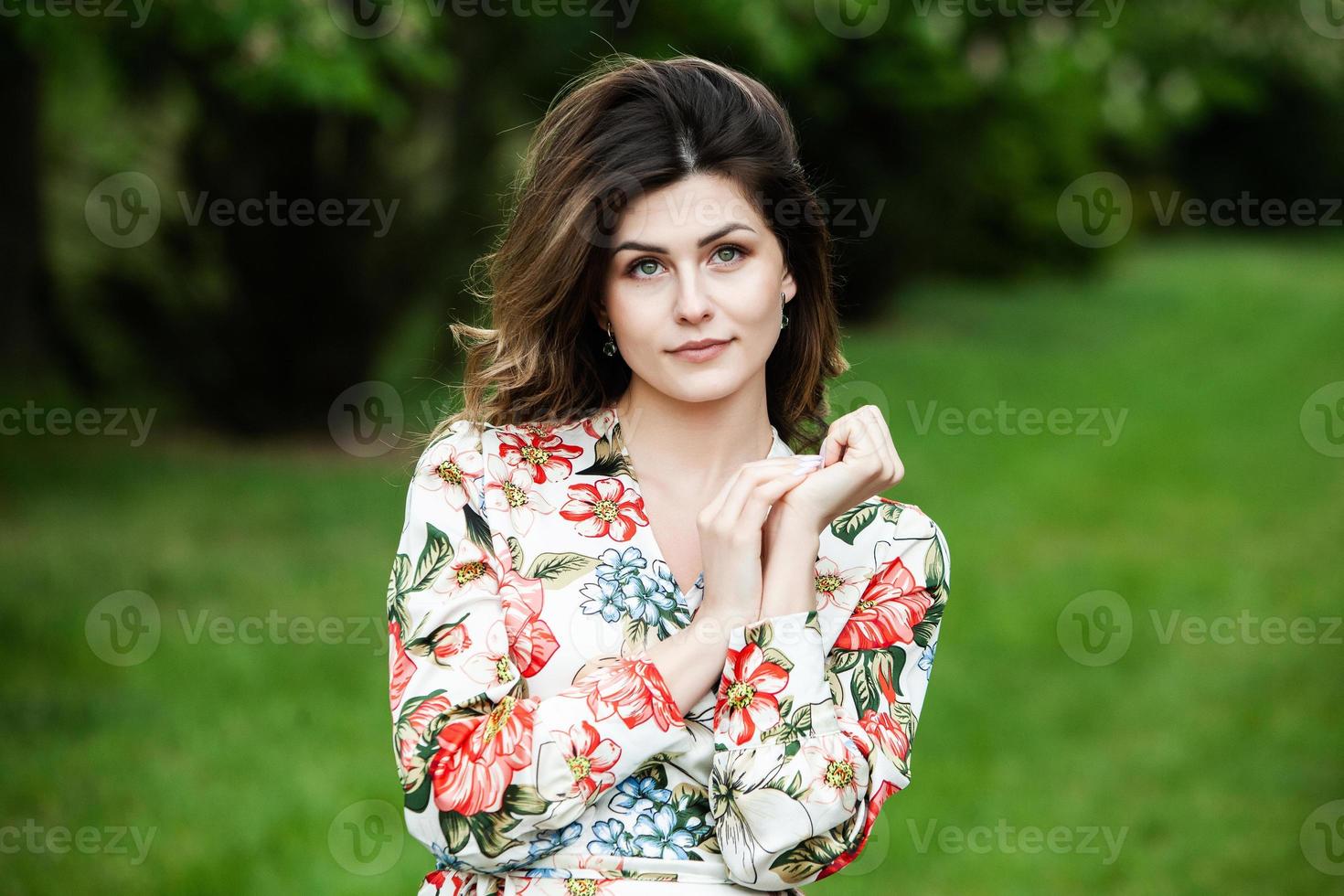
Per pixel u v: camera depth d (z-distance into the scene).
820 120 20.28
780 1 14.88
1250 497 14.36
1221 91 22.17
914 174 24.28
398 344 17.31
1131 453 16.36
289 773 7.29
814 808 2.39
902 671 2.70
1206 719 8.34
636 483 2.65
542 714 2.39
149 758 7.39
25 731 7.65
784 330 2.87
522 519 2.60
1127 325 26.62
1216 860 6.48
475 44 15.31
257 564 10.81
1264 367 22.03
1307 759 7.69
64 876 6.11
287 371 15.47
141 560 10.78
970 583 11.20
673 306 2.50
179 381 15.67
